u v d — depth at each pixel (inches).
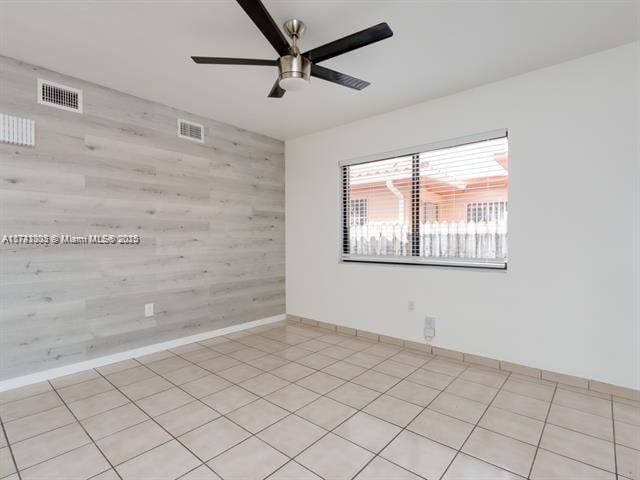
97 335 116.3
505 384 103.7
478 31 86.0
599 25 83.8
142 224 126.7
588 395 96.5
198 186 143.9
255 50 94.8
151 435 77.8
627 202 94.1
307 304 172.6
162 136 132.0
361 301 151.4
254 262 166.7
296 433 78.7
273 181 175.6
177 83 114.3
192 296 142.5
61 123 107.6
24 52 95.7
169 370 114.3
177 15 79.2
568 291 102.9
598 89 97.3
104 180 117.0
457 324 124.3
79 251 111.7
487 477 64.9
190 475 65.2
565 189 102.8
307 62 81.4
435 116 128.3
